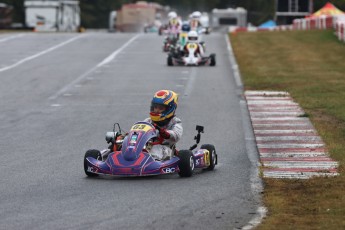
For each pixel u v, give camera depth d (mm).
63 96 92062
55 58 141625
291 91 91875
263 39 172375
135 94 93125
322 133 63062
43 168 50438
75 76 113312
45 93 95062
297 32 183375
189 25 152875
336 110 76000
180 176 46781
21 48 164000
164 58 140750
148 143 47156
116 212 37281
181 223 35125
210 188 43281
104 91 96312
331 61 126500
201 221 35531
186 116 75625
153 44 172250
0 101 88125
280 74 110188
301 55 136500
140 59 138875
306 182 44281
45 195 41562
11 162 52969
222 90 95938
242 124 70562
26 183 45219
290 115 74250
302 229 33375
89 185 44219
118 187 43531
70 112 79188
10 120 74250
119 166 45500
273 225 34219
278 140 61312
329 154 54562
